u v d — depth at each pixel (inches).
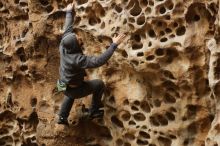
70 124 209.5
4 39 233.5
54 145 214.4
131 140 203.5
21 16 226.4
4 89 234.5
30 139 228.7
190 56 186.2
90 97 207.5
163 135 196.7
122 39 180.1
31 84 226.2
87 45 206.5
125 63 196.5
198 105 190.1
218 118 173.3
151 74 193.3
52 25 213.8
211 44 176.1
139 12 195.2
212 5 179.8
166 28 189.2
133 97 198.8
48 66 217.9
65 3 210.5
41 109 217.0
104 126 208.4
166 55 189.2
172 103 194.9
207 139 175.8
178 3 184.4
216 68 174.1
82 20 204.7
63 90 188.5
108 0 198.5
